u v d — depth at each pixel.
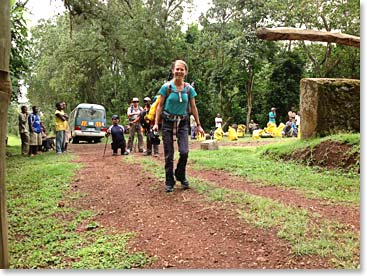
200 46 30.09
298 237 3.59
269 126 21.80
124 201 5.41
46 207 5.43
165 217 4.50
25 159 11.64
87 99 37.66
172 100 5.48
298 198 5.23
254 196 5.13
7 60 2.24
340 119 8.88
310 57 29.25
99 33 29.36
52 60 36.72
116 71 33.41
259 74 31.78
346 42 6.35
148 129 10.88
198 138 19.17
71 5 18.30
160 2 29.12
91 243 3.94
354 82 9.02
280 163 8.30
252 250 3.42
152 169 7.89
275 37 5.98
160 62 29.69
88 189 6.39
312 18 24.97
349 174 6.73
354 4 23.58
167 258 3.39
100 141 23.88
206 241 3.68
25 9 10.38
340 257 3.19
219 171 7.71
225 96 31.94
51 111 43.47
